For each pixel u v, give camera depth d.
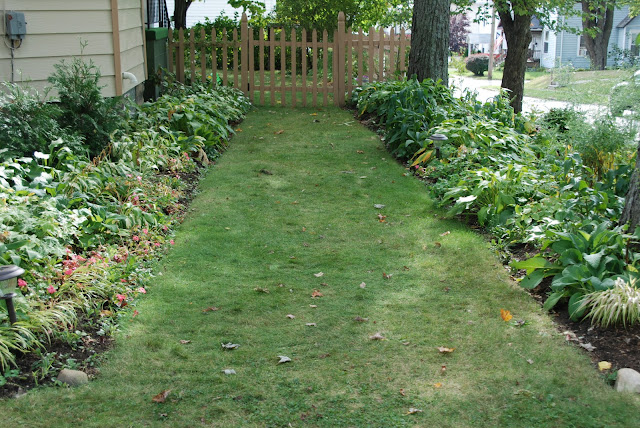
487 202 6.35
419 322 4.37
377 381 3.63
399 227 6.29
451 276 5.14
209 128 9.27
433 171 7.72
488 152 7.54
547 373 3.65
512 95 13.43
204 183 7.62
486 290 4.86
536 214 5.53
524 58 13.27
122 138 7.42
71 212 5.20
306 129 10.63
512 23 13.24
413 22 11.39
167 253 5.54
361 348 4.02
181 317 4.42
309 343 4.09
